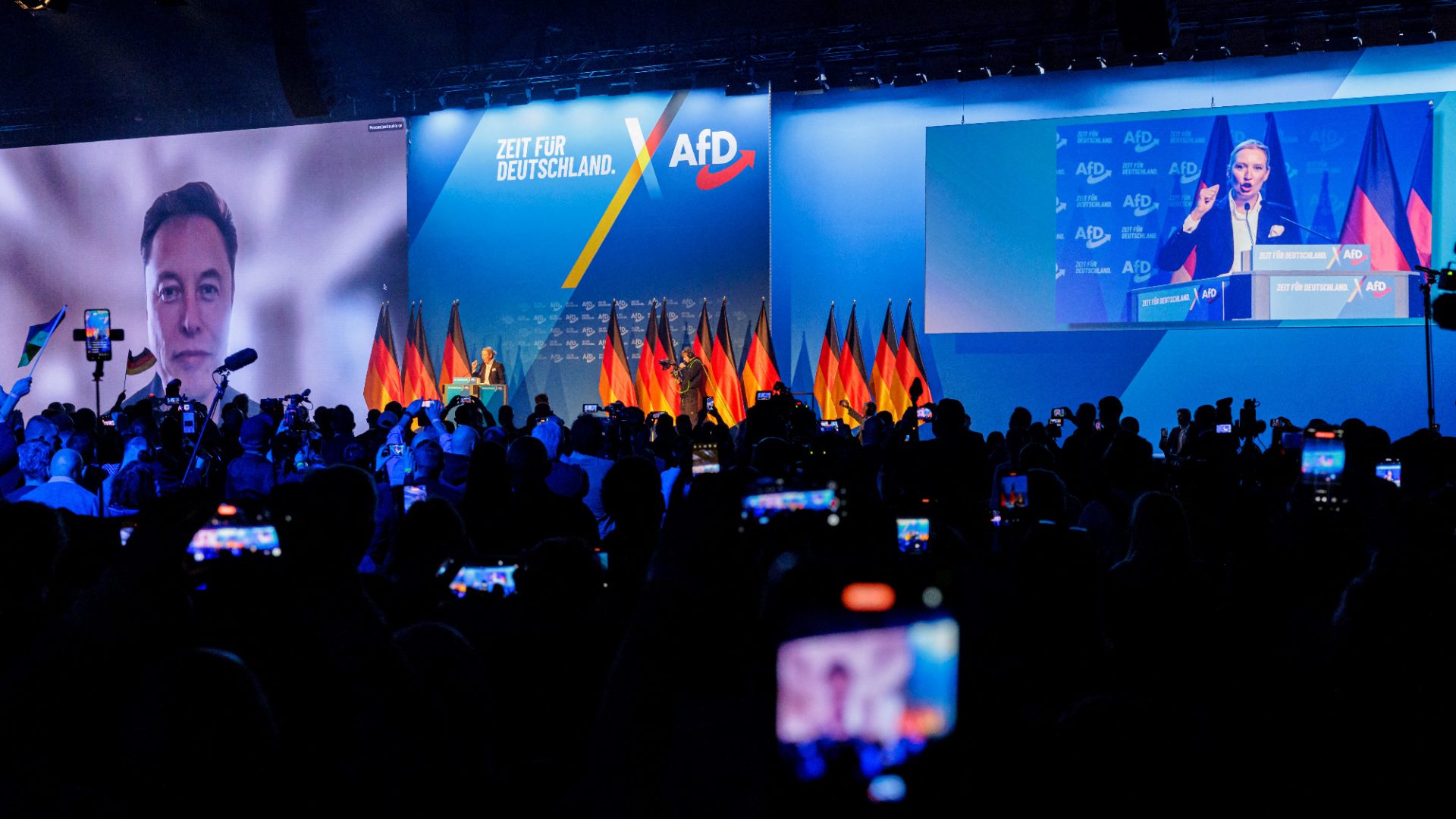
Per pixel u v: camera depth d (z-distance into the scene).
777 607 0.66
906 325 13.84
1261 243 12.40
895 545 1.69
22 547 1.97
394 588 2.35
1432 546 2.08
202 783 1.20
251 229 14.66
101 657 1.52
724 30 13.72
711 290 13.58
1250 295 12.39
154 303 14.79
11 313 15.19
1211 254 12.56
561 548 2.31
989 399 13.65
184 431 6.91
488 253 14.28
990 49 13.03
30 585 2.00
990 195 13.30
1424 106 12.06
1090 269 12.97
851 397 13.91
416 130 14.57
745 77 13.38
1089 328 13.05
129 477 4.41
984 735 1.16
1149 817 1.18
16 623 1.99
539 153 14.19
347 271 14.41
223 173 14.74
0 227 15.25
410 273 14.48
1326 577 2.87
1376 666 1.98
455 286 14.35
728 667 1.13
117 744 1.47
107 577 1.55
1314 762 1.76
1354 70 12.71
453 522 2.40
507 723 2.23
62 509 2.84
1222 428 9.06
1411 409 12.44
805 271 14.26
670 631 1.15
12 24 15.30
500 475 3.68
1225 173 12.55
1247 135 12.50
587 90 14.02
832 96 14.25
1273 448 6.99
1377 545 2.18
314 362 14.47
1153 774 1.19
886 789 0.65
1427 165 12.05
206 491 1.87
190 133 15.02
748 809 0.99
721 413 13.38
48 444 4.98
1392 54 12.59
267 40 14.84
